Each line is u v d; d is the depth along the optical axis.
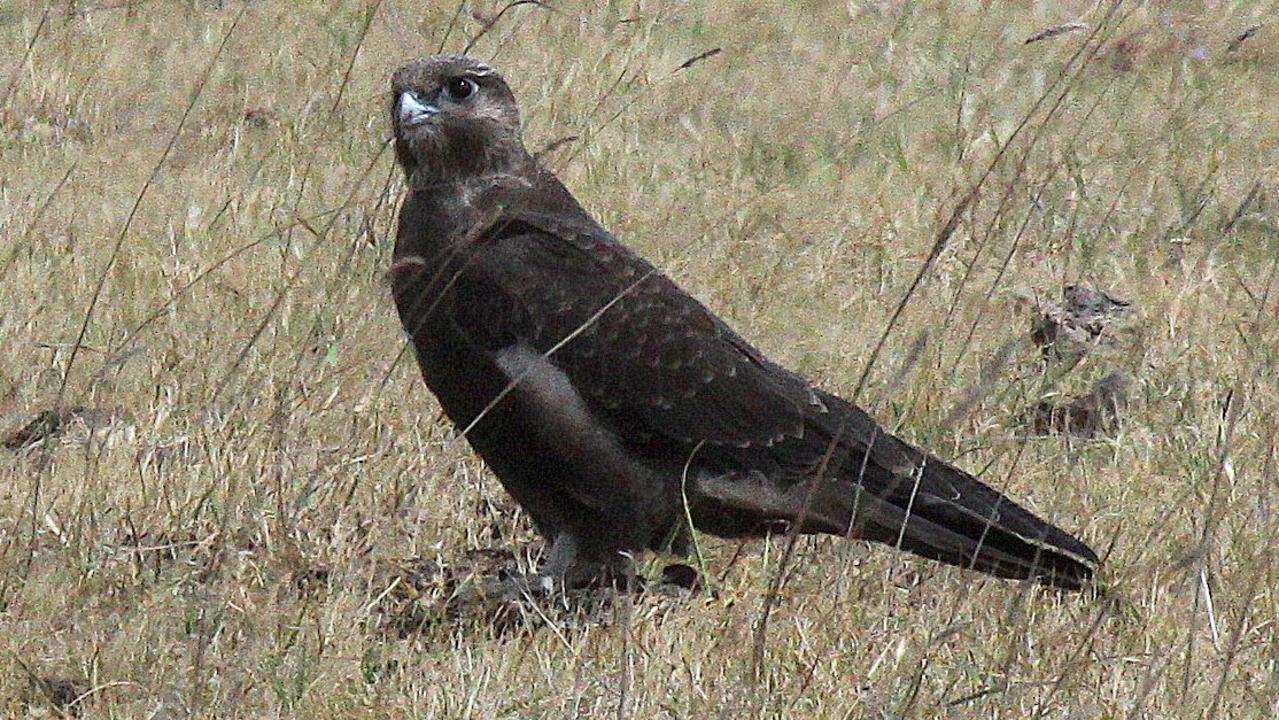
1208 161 17.11
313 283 13.34
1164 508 11.16
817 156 17.09
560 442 10.25
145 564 9.94
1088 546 10.26
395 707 8.88
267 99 17.45
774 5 20.33
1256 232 15.85
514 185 10.75
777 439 10.23
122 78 17.73
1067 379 13.02
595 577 10.55
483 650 9.45
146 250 14.16
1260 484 11.33
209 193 15.38
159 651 9.14
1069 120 18.06
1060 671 9.23
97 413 11.38
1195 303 14.23
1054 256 15.12
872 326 13.72
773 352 13.22
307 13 19.23
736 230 15.09
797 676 9.22
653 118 17.64
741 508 10.38
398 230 10.85
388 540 10.48
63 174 15.60
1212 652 9.59
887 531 10.15
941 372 12.80
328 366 11.57
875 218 15.59
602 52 18.34
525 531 11.18
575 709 8.84
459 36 18.84
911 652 9.41
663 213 15.45
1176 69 18.66
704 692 9.05
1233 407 10.64
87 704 8.90
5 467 10.96
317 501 10.59
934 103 18.34
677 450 10.29
